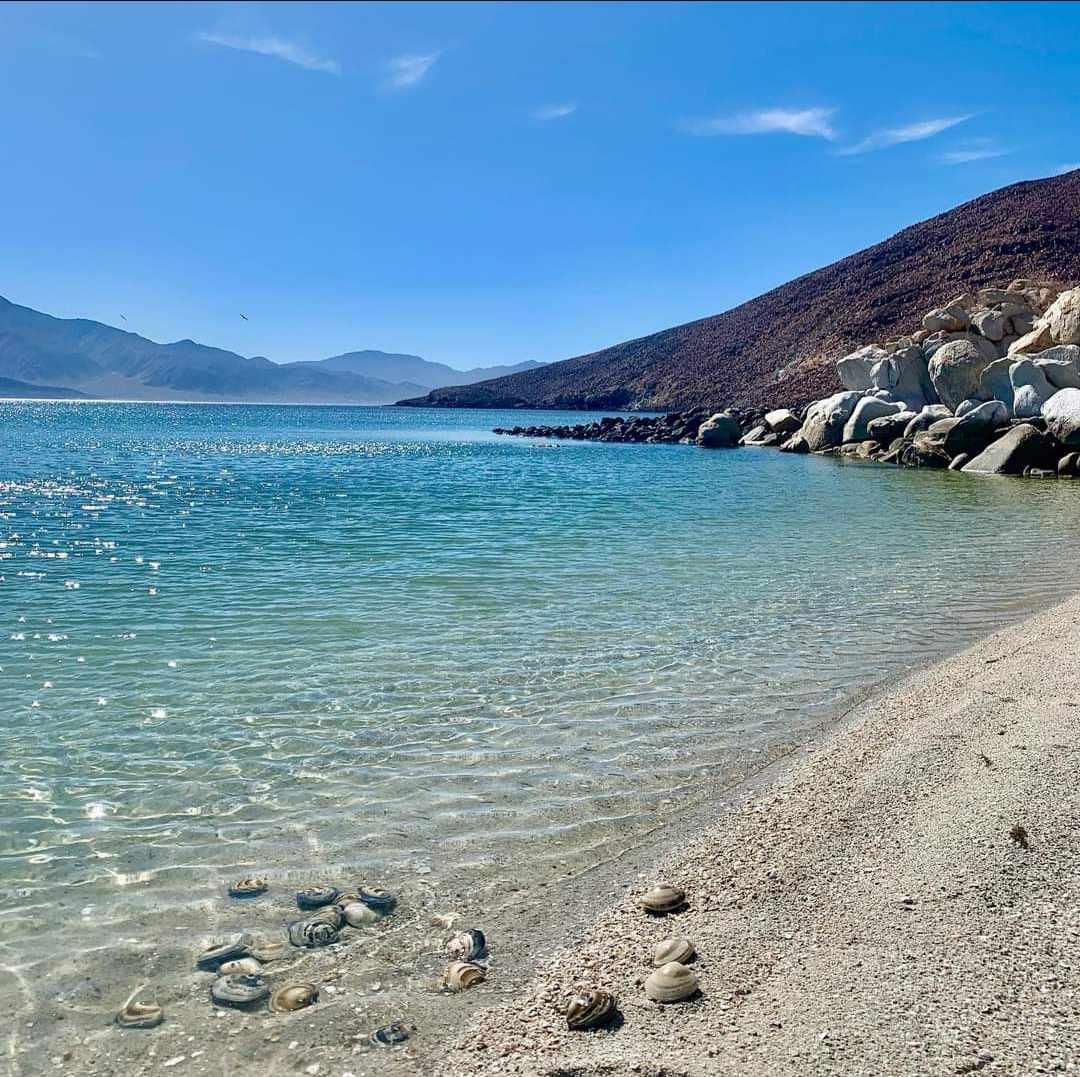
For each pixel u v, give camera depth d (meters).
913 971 4.40
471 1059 4.08
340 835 6.64
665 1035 4.07
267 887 5.89
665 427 73.44
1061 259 91.25
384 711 9.31
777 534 21.81
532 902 5.63
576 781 7.59
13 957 5.12
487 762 8.01
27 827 6.79
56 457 51.16
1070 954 4.46
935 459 42.06
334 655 11.33
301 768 7.88
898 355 51.88
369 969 4.94
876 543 20.38
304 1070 4.12
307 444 69.88
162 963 5.05
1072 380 41.03
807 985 4.36
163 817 6.96
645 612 13.66
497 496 31.20
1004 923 4.79
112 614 13.46
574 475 40.50
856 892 5.29
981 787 6.60
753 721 9.05
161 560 18.16
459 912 5.54
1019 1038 3.83
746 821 6.58
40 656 11.25
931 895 5.15
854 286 117.50
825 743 8.31
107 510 26.89
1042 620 12.66
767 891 5.44
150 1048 4.32
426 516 25.50
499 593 14.97
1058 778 6.59
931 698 9.29
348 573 16.75
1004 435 39.81
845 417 53.22
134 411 193.50
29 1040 4.41
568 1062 3.95
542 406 155.38
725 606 14.05
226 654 11.37
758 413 70.69
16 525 23.31
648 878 5.84
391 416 158.12
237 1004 4.65
